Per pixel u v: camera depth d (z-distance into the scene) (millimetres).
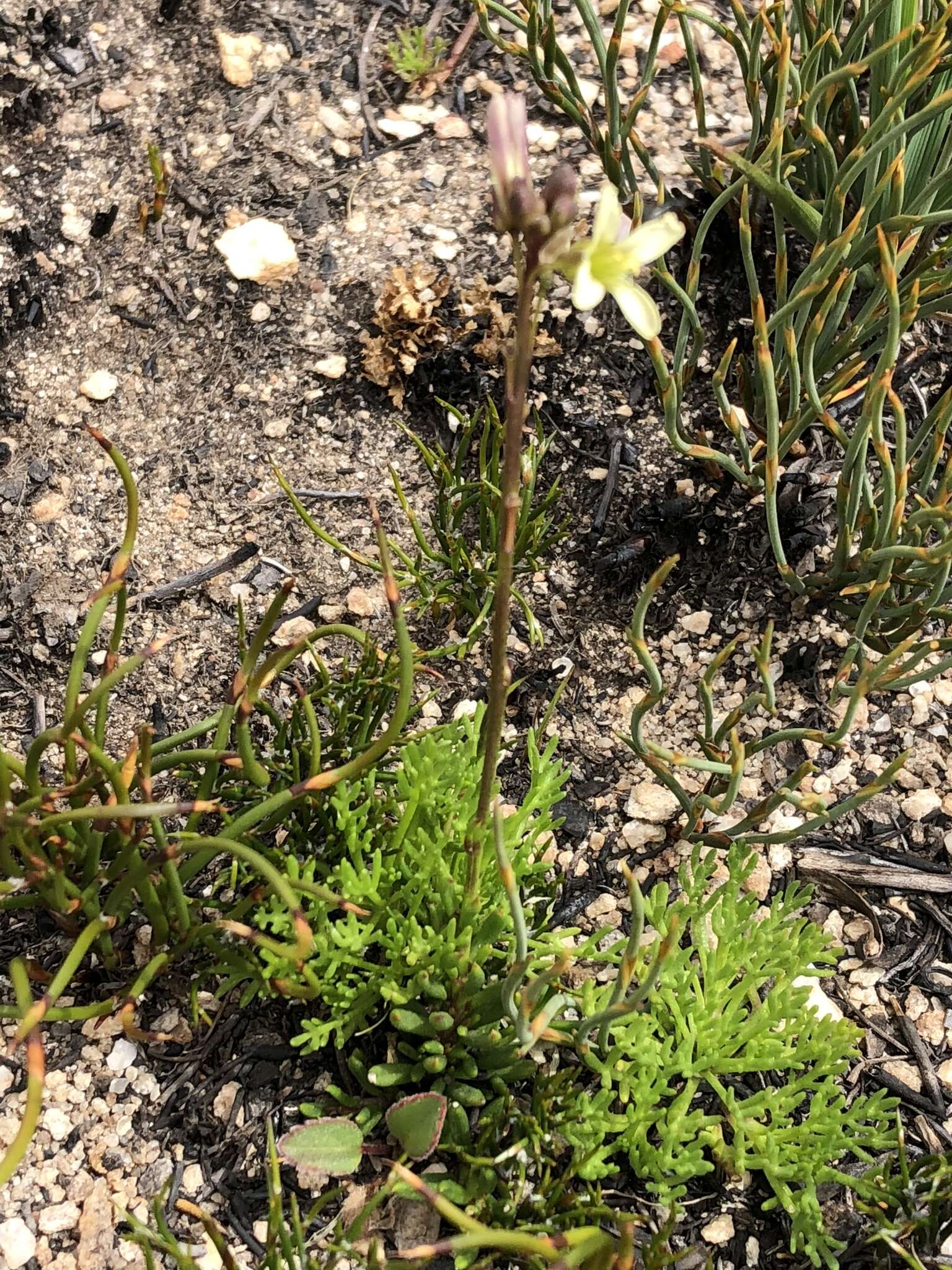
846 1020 243
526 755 285
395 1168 175
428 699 267
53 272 339
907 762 282
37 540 306
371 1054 247
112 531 308
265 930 250
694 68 298
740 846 250
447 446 319
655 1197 237
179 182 348
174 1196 234
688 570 306
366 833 238
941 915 269
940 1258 229
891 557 245
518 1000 228
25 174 350
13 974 192
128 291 336
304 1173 226
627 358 326
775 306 328
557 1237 170
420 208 345
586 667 296
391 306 317
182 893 223
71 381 327
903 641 242
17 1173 235
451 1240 167
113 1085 244
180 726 284
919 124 240
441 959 226
